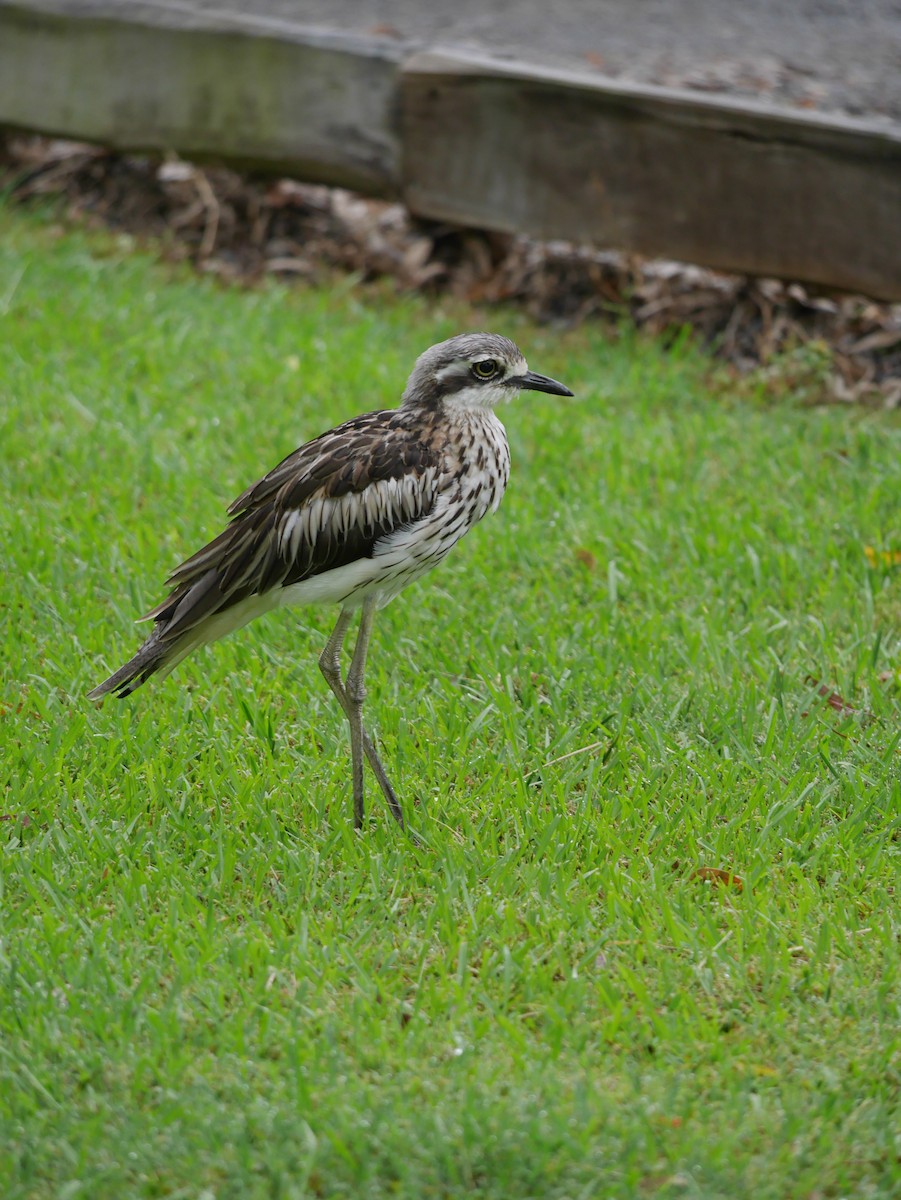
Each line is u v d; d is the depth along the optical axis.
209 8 19.33
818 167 14.76
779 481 13.09
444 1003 7.32
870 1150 6.48
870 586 11.40
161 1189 6.29
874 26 20.19
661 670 10.44
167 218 18.98
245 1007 7.22
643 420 14.30
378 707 10.02
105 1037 7.08
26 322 15.88
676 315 16.52
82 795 9.02
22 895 8.18
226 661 10.51
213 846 8.56
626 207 15.75
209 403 14.30
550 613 11.10
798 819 8.82
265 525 8.66
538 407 14.48
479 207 16.55
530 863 8.54
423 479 8.70
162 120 17.98
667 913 7.87
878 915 7.99
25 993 7.31
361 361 15.13
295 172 17.55
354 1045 7.07
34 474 12.88
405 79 16.42
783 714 9.84
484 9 20.17
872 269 14.90
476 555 11.79
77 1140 6.50
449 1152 6.36
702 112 15.02
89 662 10.38
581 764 9.39
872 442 13.64
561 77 15.60
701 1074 6.92
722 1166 6.34
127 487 12.66
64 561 11.54
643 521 12.30
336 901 8.25
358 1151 6.39
